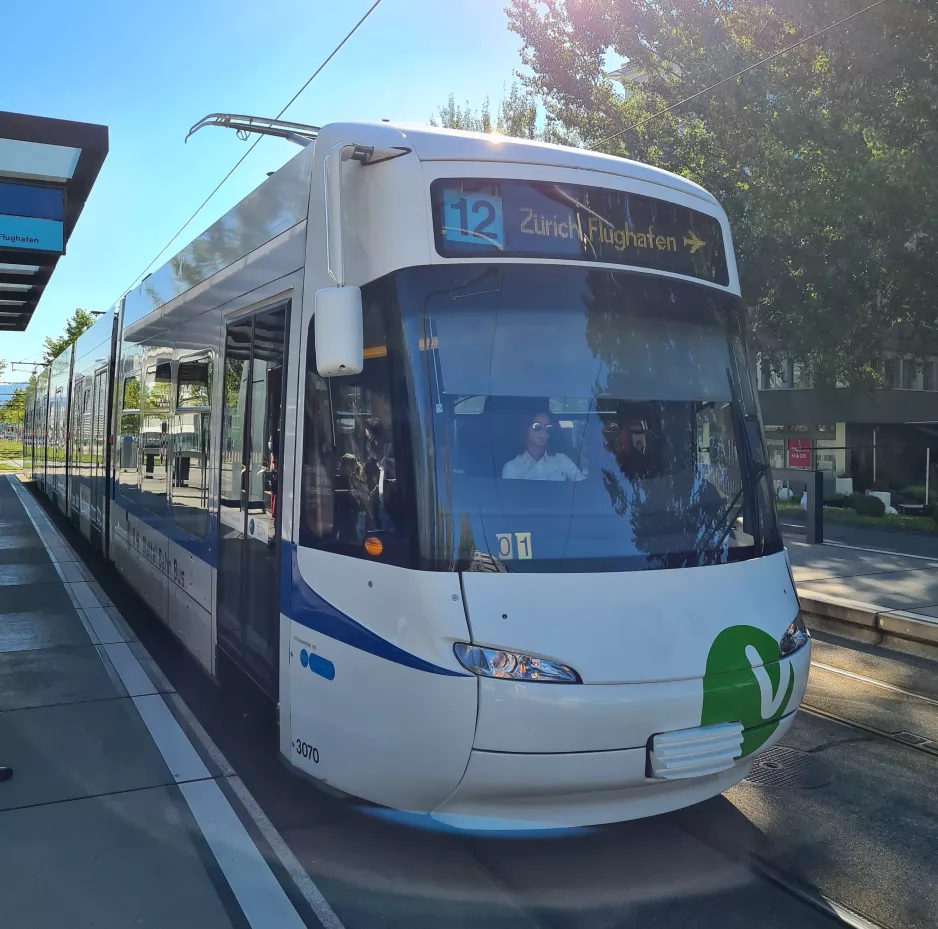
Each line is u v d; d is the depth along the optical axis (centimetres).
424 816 349
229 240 522
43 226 859
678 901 341
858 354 1739
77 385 1370
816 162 1489
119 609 852
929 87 1381
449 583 318
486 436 341
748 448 401
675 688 324
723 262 425
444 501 327
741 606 354
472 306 350
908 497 2088
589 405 363
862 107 1465
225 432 518
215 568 530
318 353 330
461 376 342
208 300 563
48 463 2030
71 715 531
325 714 364
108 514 994
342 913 323
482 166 362
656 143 1888
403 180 349
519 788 313
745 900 342
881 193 1366
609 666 318
